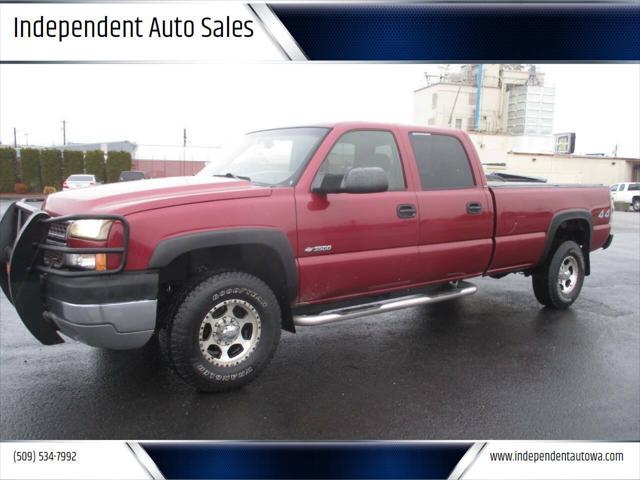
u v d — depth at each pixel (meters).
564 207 5.64
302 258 3.78
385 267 4.21
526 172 27.97
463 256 4.75
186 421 3.19
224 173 4.41
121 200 3.31
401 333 4.99
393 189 4.36
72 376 3.80
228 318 3.53
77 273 3.07
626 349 4.63
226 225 3.42
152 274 3.19
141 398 3.47
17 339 4.62
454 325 5.27
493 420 3.30
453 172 4.80
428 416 3.33
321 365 4.13
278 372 3.97
